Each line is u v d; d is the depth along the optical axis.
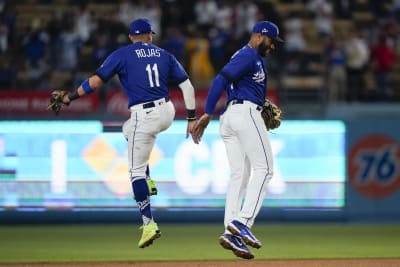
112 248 52.03
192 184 67.44
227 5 81.06
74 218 66.94
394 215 70.12
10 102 68.62
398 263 42.25
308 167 68.38
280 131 68.06
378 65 77.19
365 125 69.56
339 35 84.88
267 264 42.03
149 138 37.56
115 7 83.94
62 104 37.38
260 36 36.47
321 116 71.69
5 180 66.31
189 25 80.88
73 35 77.56
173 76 38.09
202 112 68.25
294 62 77.00
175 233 61.56
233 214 37.44
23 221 66.62
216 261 43.56
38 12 84.50
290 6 86.75
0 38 78.19
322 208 68.56
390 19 85.81
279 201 68.12
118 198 67.06
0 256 47.62
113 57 37.22
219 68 74.56
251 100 36.19
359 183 69.44
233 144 37.34
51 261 44.84
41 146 66.62
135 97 37.34
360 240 56.97
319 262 42.78
